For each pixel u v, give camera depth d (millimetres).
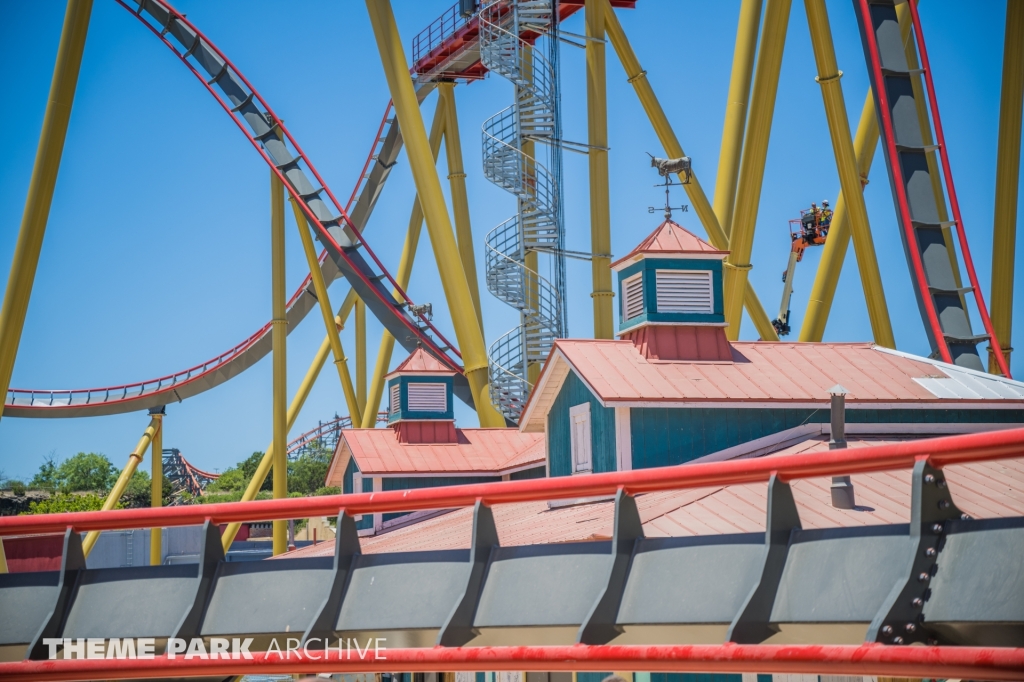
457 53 42375
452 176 43406
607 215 32281
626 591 7656
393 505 8664
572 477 8039
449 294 30812
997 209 29266
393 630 8312
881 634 6246
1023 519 6137
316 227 40531
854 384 20094
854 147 32344
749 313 34844
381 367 44500
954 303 25281
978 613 6082
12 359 29297
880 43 26984
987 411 20141
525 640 8023
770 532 7094
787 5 27703
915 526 6457
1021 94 28781
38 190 29781
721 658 6801
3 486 114625
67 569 9133
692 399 19031
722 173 30328
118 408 56344
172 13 43156
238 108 43031
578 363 19875
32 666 8719
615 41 34594
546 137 34688
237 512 8984
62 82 30078
